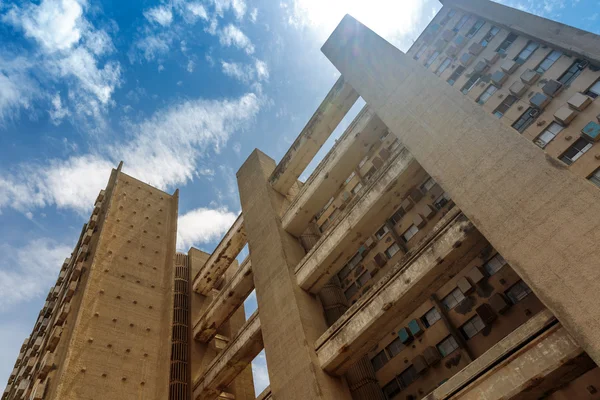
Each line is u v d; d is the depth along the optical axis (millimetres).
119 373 28500
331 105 29531
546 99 19812
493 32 24875
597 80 18656
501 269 19953
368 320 19984
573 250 13250
